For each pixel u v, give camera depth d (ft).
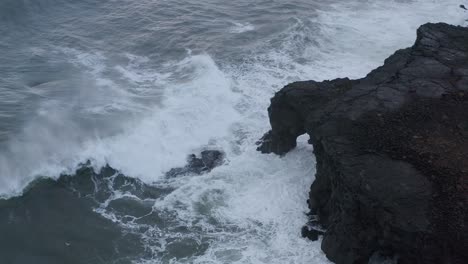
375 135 68.13
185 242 71.15
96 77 101.04
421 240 56.80
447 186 60.70
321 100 79.15
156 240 71.56
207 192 79.10
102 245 70.54
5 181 75.46
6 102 89.25
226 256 68.85
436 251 56.34
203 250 69.97
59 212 74.74
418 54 84.38
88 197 77.71
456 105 72.59
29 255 68.69
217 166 83.92
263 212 75.77
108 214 75.41
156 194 79.25
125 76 102.42
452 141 66.90
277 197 78.07
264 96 98.43
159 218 75.00
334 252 65.72
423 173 62.39
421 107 72.23
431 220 57.36
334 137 68.39
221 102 96.17
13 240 70.28
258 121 93.09
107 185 80.07
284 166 83.66
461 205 58.54
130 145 84.43
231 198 78.18
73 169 79.87
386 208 59.00
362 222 62.49
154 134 87.20
